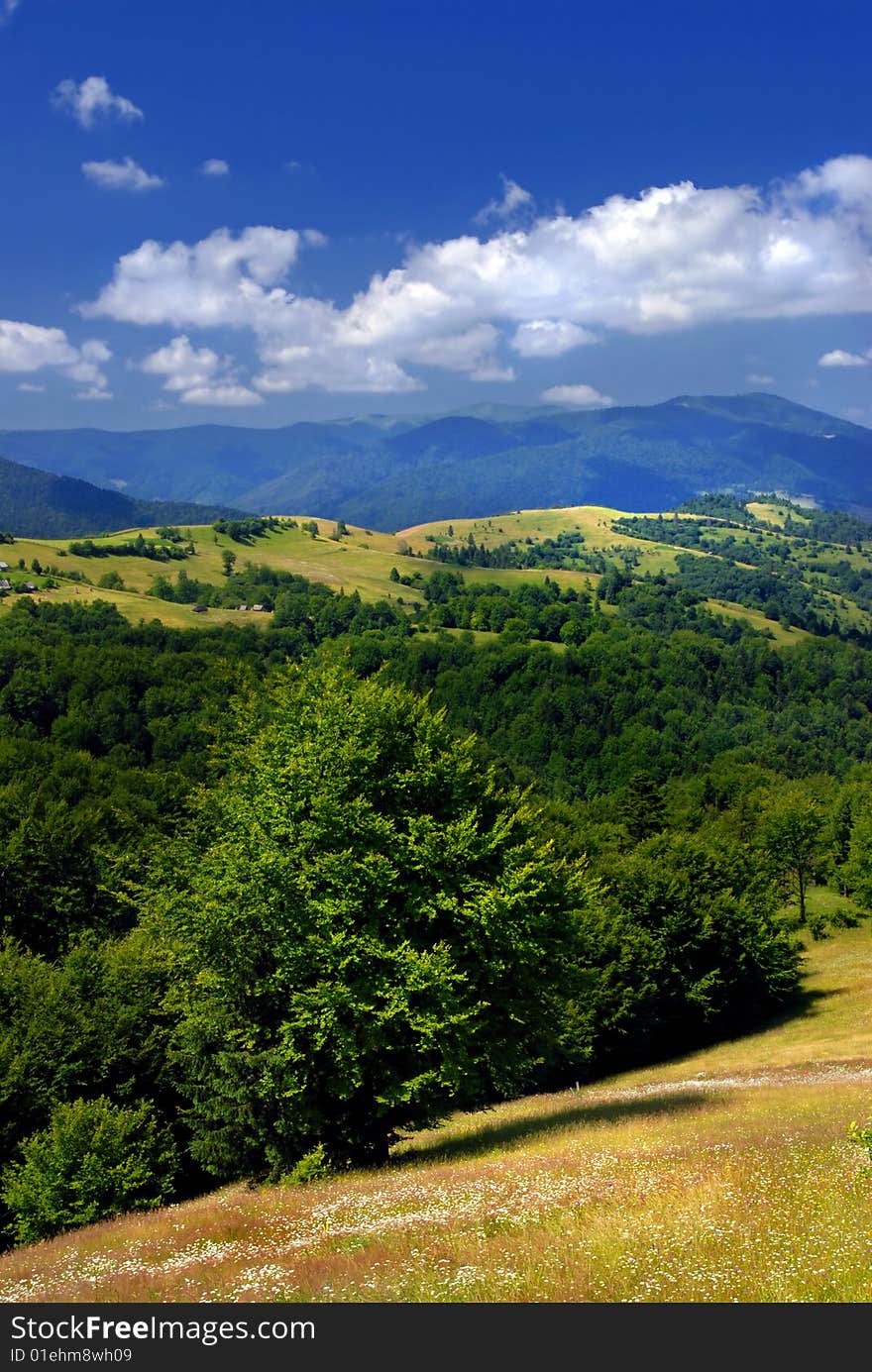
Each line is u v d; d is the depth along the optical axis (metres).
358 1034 21.75
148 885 28.69
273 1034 23.31
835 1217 12.46
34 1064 29.80
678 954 56.91
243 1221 16.81
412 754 25.75
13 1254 18.23
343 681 27.78
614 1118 25.83
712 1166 16.33
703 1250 11.62
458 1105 25.98
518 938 22.78
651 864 61.31
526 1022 24.66
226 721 30.92
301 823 23.22
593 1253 11.92
